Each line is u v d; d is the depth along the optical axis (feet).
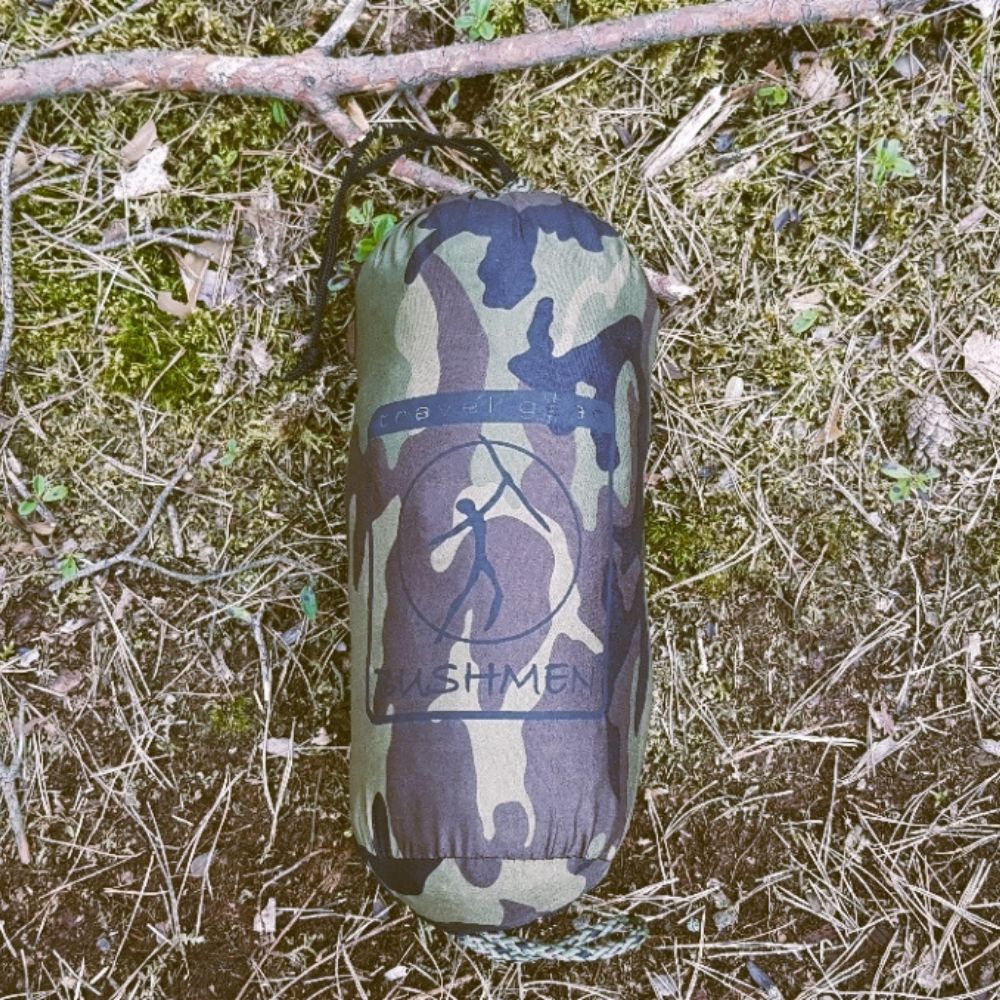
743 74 5.65
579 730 4.27
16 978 5.38
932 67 5.65
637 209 5.65
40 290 5.44
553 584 4.24
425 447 4.32
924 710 5.77
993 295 5.74
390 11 5.56
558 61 5.40
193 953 5.46
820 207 5.70
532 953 4.90
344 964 5.49
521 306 4.35
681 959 5.60
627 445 4.53
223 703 5.56
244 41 5.42
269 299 5.57
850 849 5.70
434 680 4.22
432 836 4.20
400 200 5.59
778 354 5.72
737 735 5.72
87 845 5.46
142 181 5.45
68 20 5.31
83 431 5.52
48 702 5.49
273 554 5.61
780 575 5.76
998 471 5.77
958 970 5.65
